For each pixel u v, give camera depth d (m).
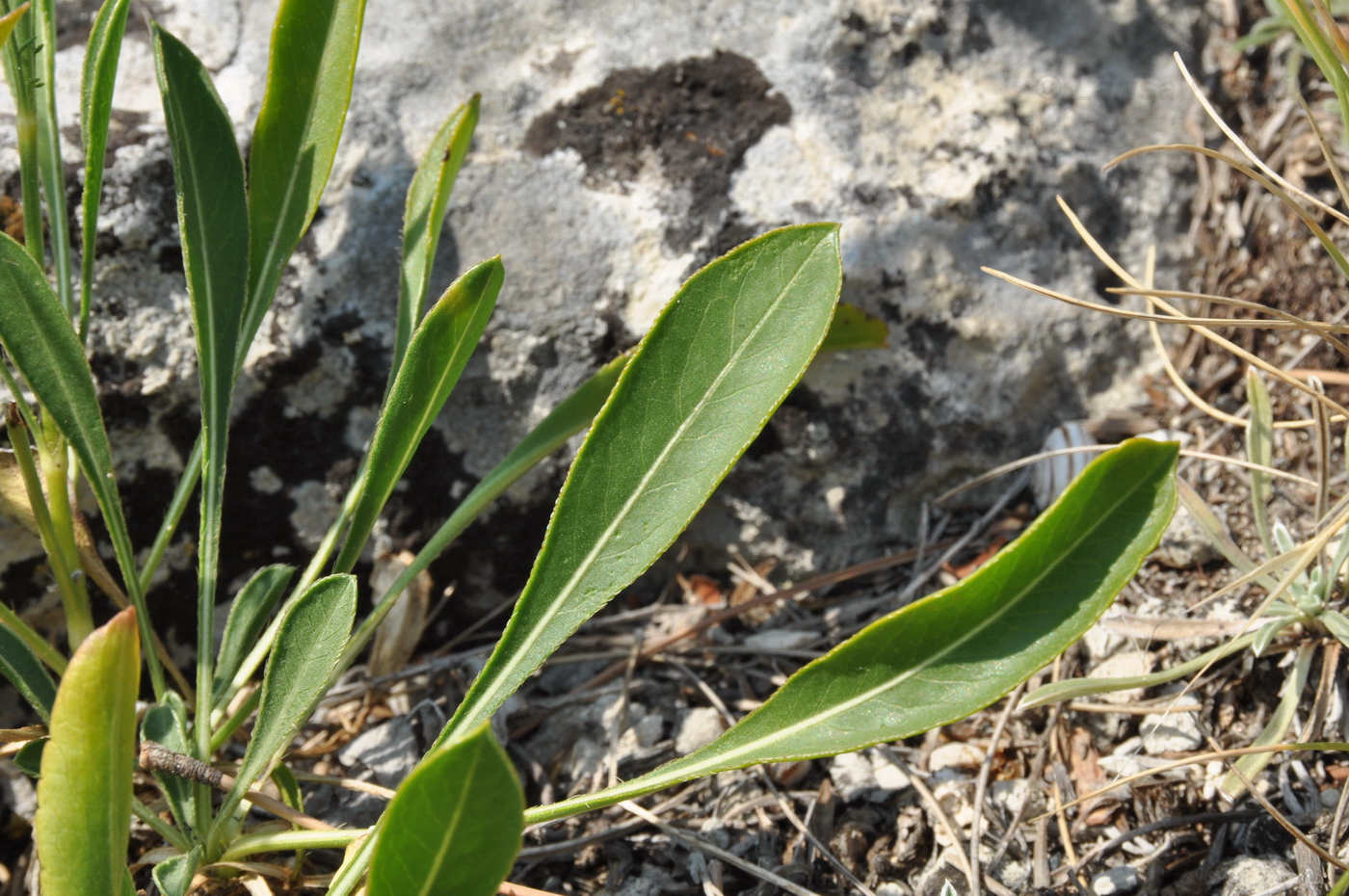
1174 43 0.41
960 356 0.39
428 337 0.34
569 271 0.38
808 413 0.39
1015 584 0.33
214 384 0.35
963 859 0.36
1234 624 0.37
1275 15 0.41
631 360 0.34
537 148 0.39
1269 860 0.35
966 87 0.40
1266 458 0.37
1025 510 0.40
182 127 0.35
